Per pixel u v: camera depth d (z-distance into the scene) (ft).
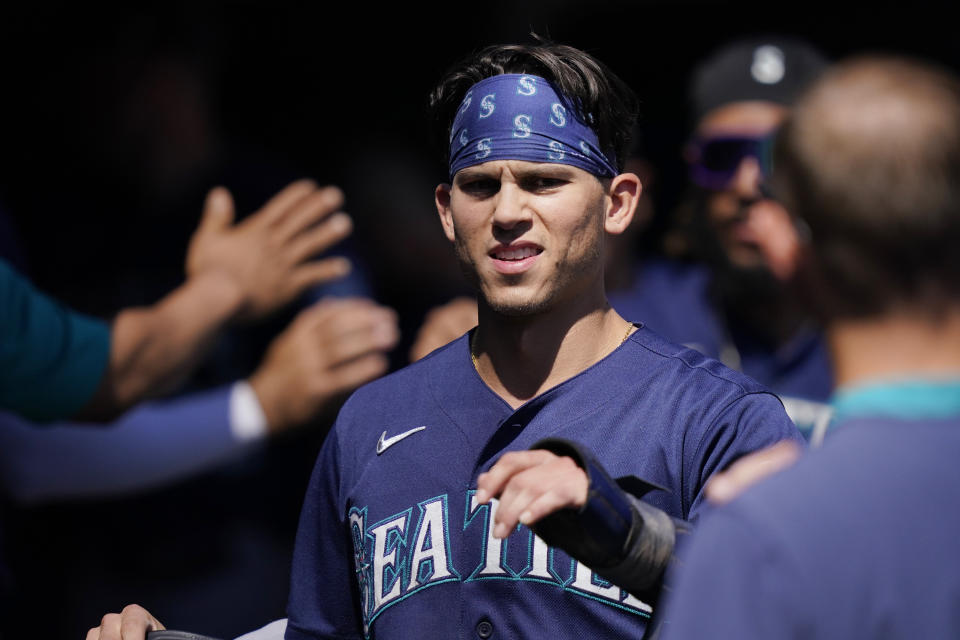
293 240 34.88
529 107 24.86
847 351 18.31
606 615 24.02
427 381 27.20
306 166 60.90
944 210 17.31
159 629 27.17
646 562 21.33
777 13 75.56
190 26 46.11
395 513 25.96
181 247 45.19
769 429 24.49
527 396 26.11
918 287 17.66
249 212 50.08
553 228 24.86
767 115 43.29
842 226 17.75
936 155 17.38
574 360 25.91
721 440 24.56
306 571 28.09
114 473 37.42
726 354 43.04
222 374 44.45
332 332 36.17
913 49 73.92
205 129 47.34
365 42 63.10
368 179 60.18
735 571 17.21
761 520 17.30
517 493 20.59
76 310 42.86
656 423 25.02
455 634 24.76
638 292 45.55
